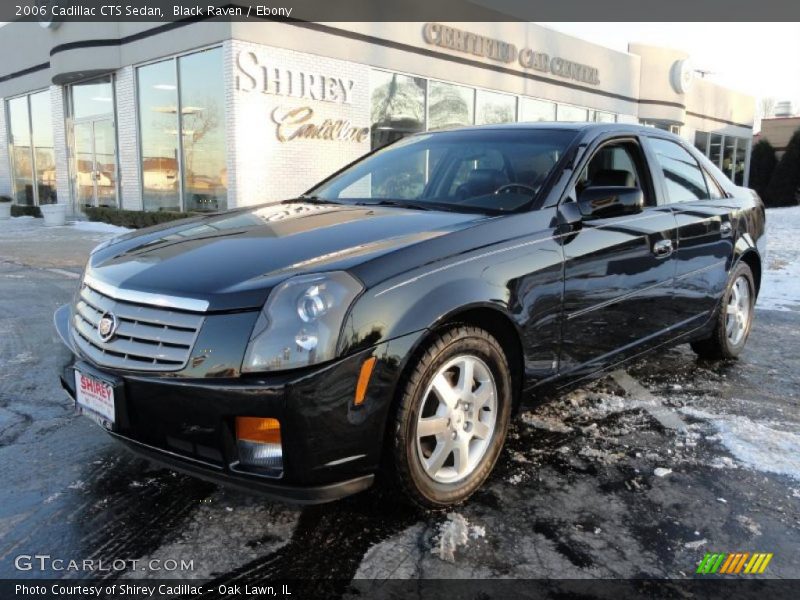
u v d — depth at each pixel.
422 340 2.36
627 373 4.40
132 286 2.43
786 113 36.12
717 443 3.27
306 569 2.22
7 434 3.29
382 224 2.83
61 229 14.64
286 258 2.44
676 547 2.36
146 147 14.28
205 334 2.20
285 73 12.34
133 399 2.30
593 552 2.33
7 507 2.60
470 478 2.64
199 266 2.46
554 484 2.82
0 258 9.81
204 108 12.52
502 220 2.84
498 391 2.73
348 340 2.19
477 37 16.22
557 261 2.91
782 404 3.83
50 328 5.45
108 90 15.16
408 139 4.13
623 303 3.34
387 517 2.54
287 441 2.14
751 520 2.55
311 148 12.99
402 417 2.34
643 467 2.99
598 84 20.94
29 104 18.73
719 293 4.27
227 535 2.42
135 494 2.71
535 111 18.69
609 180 3.38
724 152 29.98
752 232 4.65
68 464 2.97
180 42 12.62
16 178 20.14
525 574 2.20
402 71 14.51
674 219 3.75
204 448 2.23
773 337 5.39
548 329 2.89
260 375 2.14
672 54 23.66
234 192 11.95
